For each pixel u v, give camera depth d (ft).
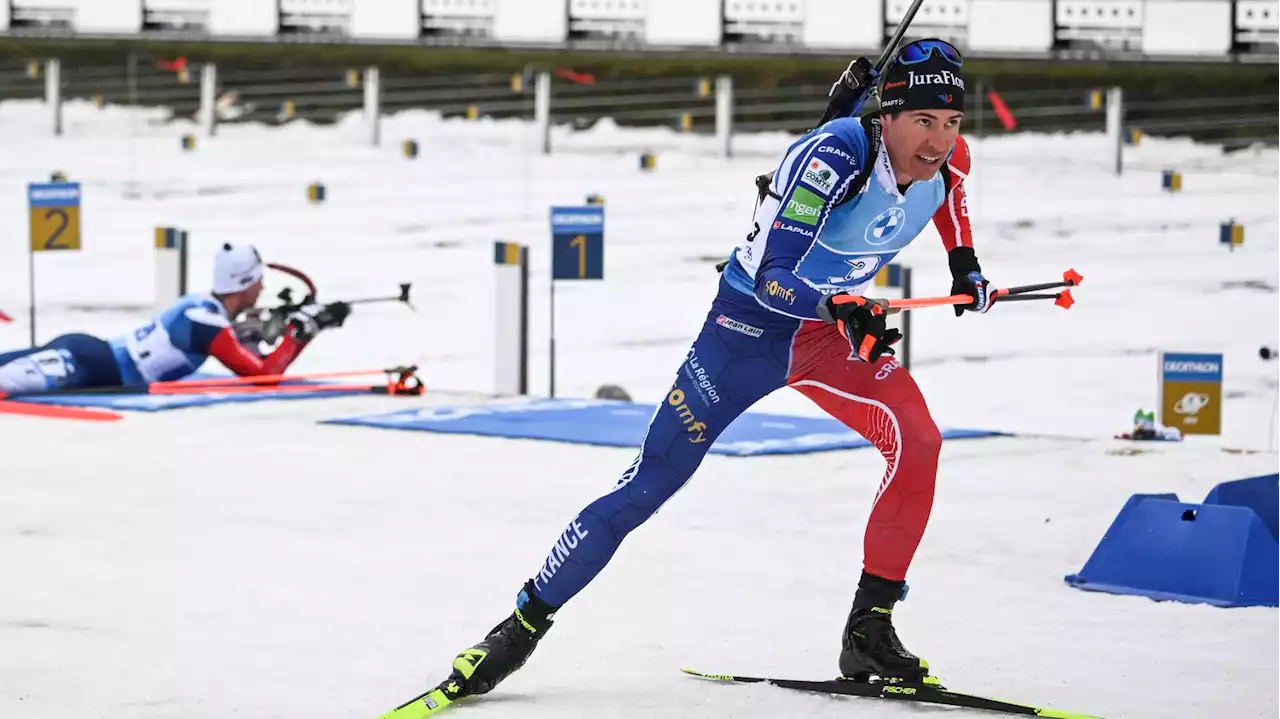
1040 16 274.98
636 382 140.05
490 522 66.44
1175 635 46.26
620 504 39.81
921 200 40.22
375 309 175.22
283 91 292.40
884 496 39.73
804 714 38.01
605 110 283.59
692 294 180.04
